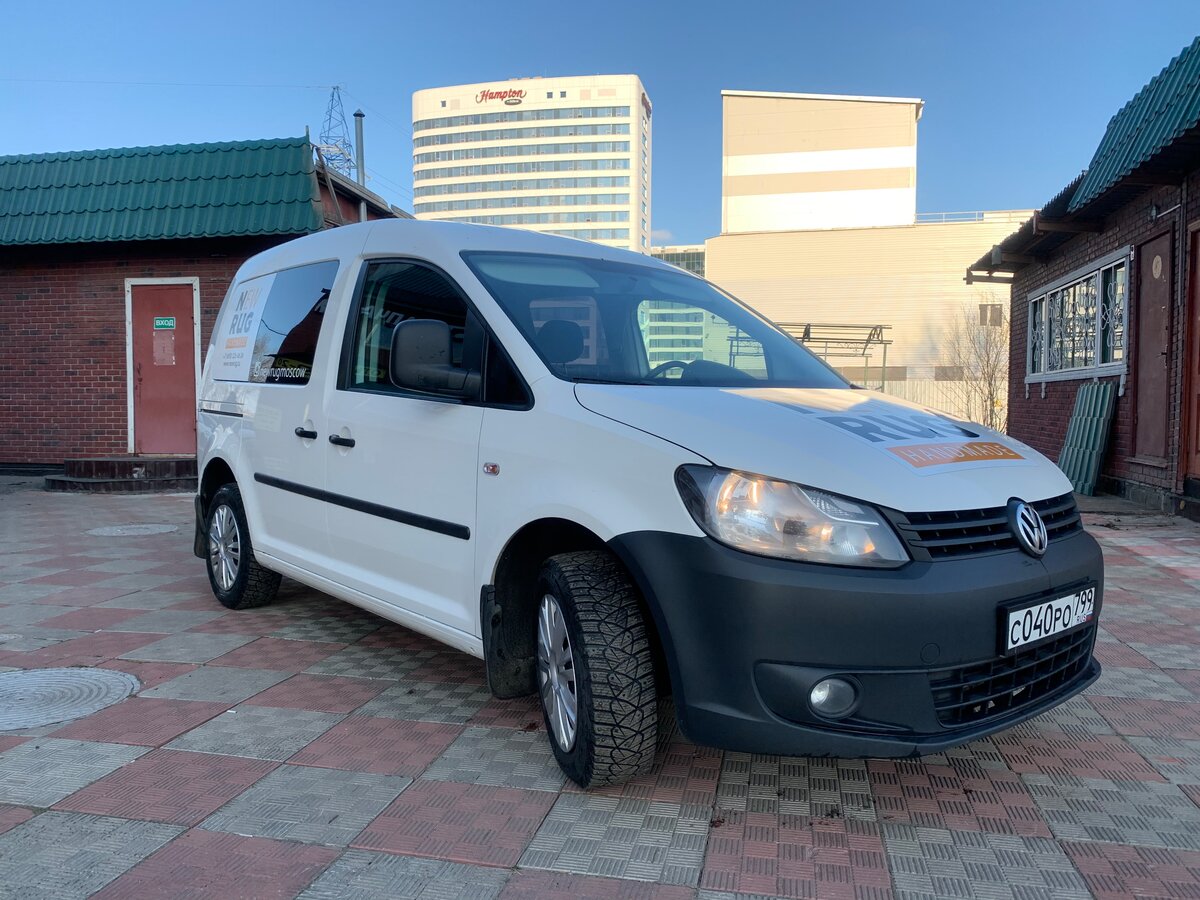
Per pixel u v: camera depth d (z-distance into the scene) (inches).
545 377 118.3
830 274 1578.5
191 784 112.6
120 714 136.6
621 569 109.8
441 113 6776.6
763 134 2289.6
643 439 104.2
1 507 371.9
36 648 171.5
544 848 97.6
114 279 447.5
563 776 115.2
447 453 128.3
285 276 186.2
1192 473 311.9
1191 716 137.5
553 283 138.4
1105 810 107.2
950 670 96.1
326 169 448.1
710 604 96.1
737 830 101.8
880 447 103.9
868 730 94.3
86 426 455.5
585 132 6530.5
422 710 138.7
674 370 132.0
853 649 93.4
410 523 136.0
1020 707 104.0
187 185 423.8
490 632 119.8
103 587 225.8
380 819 103.7
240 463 187.9
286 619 193.0
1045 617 103.0
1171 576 228.5
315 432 160.7
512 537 116.2
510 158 6633.9
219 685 149.9
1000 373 1273.4
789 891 90.0
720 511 97.0
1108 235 393.4
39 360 457.7
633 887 90.4
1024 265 532.4
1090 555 113.2
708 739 97.7
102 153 440.1
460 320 131.8
